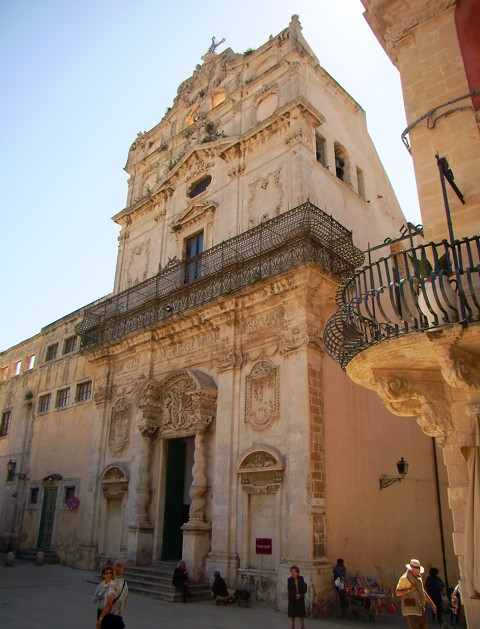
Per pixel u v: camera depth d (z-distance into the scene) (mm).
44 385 29625
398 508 16656
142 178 28344
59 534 23750
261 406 16000
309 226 15703
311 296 15773
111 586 7797
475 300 5949
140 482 19203
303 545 13391
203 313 18547
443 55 8961
